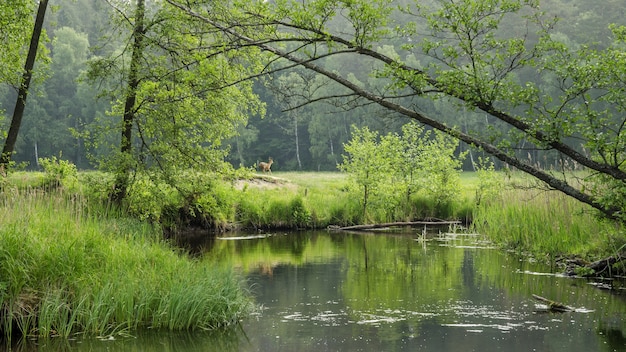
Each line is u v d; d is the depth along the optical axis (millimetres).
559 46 9172
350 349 8117
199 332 8977
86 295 9023
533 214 16812
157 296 9445
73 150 80500
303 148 88938
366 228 24344
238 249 17844
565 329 9031
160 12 17719
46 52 20141
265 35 11383
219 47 11289
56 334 8758
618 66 8773
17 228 9617
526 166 9438
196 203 20172
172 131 18516
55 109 81875
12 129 17812
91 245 10266
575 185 15609
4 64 17875
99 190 18141
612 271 13250
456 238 20734
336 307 10484
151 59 18391
